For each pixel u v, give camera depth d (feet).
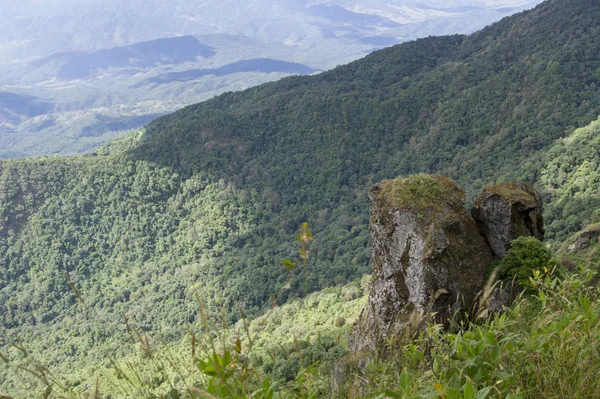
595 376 7.75
